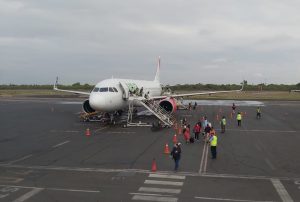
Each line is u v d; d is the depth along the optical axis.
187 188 19.47
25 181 20.75
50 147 31.55
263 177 21.94
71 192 18.66
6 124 48.28
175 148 23.36
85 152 29.31
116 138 36.56
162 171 23.19
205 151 30.12
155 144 33.16
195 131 36.28
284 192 18.94
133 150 30.22
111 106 45.53
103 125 47.19
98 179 21.20
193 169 23.80
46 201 17.28
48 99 109.81
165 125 46.22
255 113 66.31
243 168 24.22
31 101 99.31
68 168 23.91
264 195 18.38
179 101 75.25
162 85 79.81
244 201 17.44
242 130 43.50
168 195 18.23
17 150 30.14
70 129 43.25
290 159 27.19
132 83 54.31
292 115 62.78
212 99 116.00
